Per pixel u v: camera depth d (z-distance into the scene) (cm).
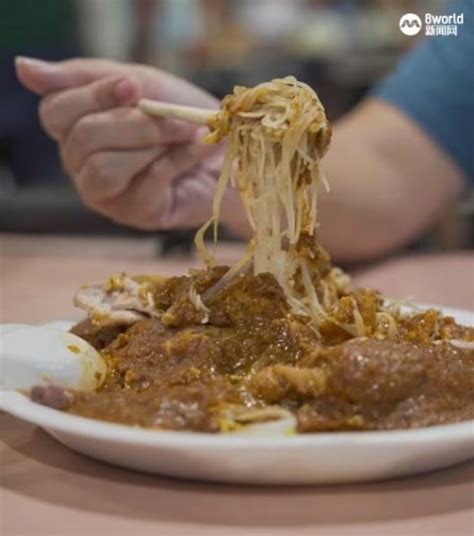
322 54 169
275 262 52
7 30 170
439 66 108
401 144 107
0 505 39
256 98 51
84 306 55
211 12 182
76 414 42
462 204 132
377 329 51
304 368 43
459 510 38
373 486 40
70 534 36
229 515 37
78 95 77
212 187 85
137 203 80
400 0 168
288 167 51
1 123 166
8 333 47
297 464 38
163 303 54
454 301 83
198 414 41
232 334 48
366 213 103
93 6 189
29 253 112
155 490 40
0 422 49
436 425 41
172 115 59
